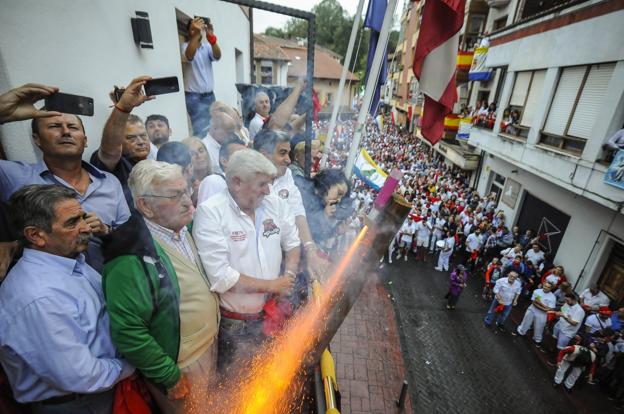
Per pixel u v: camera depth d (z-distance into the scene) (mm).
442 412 6246
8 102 1343
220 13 5949
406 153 24062
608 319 6992
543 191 10523
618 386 6621
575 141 8570
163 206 1428
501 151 11922
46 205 1250
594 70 8070
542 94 9789
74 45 2176
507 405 6535
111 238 1351
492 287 9883
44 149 1668
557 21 9188
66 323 1249
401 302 9484
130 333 1302
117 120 1872
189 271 1583
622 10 7168
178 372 1458
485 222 11508
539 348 8008
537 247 9773
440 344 7996
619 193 6980
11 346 1203
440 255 11219
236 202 1758
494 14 14688
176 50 4047
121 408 1467
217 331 1741
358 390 6293
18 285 1231
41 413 1337
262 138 2383
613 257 8016
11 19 1674
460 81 16859
